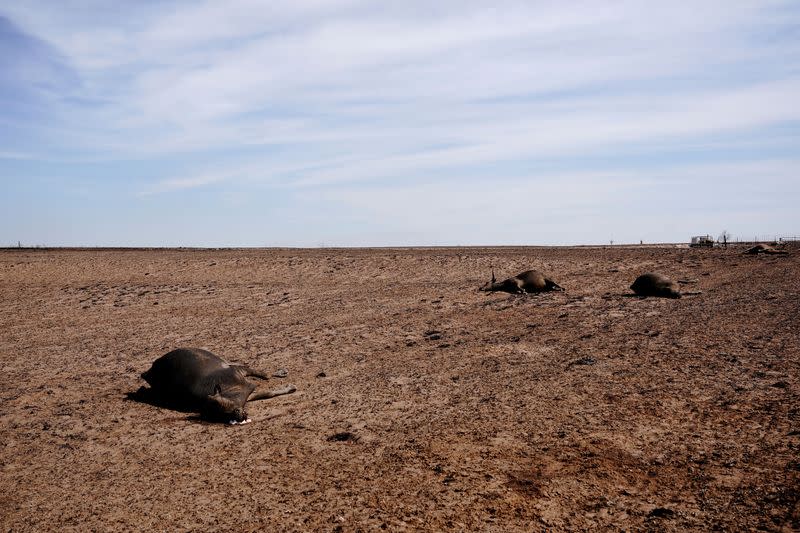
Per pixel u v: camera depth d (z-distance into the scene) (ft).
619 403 34.60
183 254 153.69
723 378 38.19
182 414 38.37
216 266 126.31
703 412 32.30
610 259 130.31
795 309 61.52
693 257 131.64
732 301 70.64
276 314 78.18
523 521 21.89
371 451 29.78
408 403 37.63
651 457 26.99
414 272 118.01
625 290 88.48
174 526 23.00
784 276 93.86
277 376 46.34
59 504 25.55
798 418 30.45
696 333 52.49
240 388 39.11
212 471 28.43
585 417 32.58
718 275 101.76
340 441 31.58
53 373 50.19
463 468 26.86
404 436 31.63
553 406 34.83
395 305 81.76
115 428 35.68
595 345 50.60
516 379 41.45
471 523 21.90
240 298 92.12
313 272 119.34
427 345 55.72
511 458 27.68
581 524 21.49
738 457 26.35
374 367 48.19
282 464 28.81
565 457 27.43
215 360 41.14
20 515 24.66
